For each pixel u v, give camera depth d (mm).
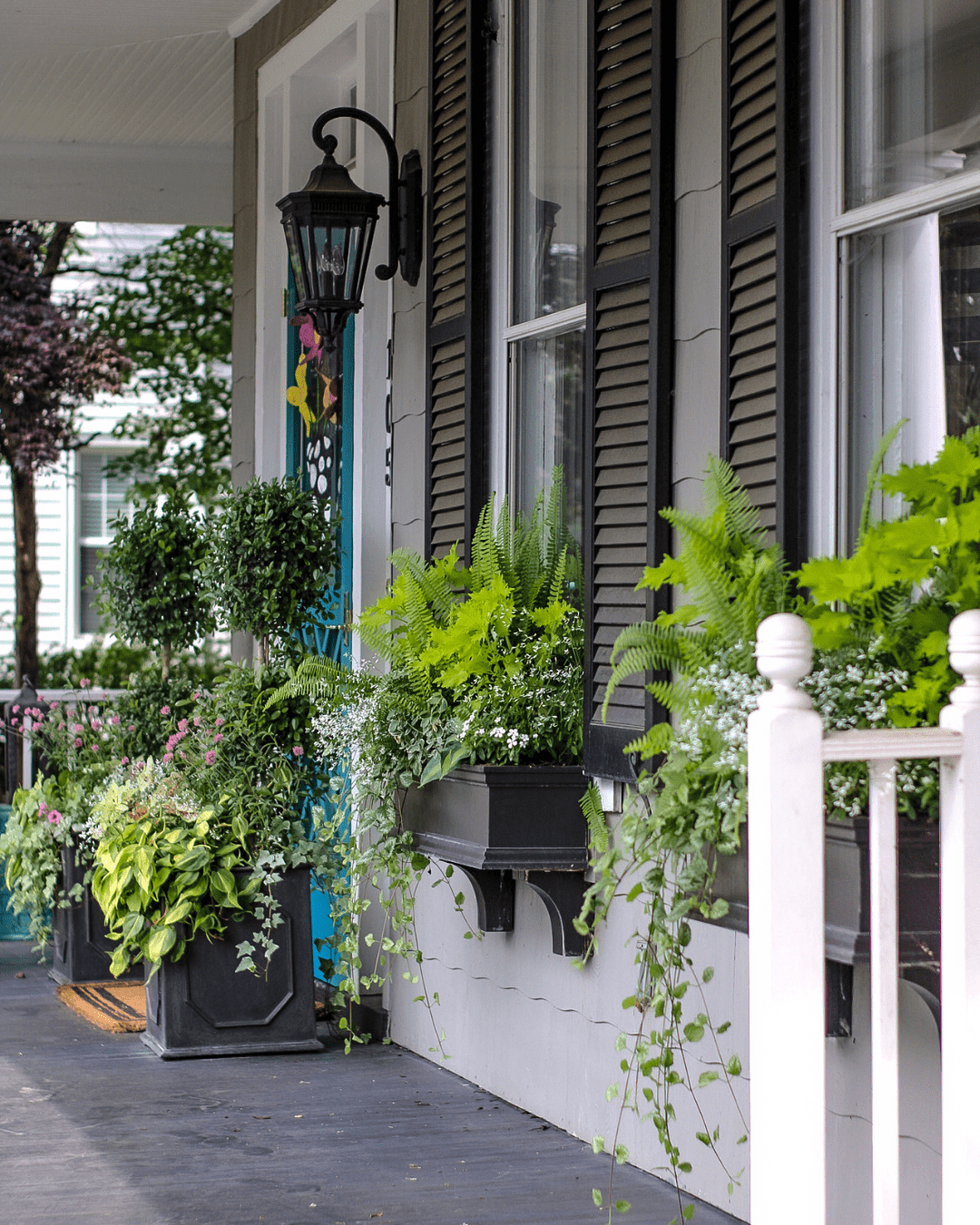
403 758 4215
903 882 2418
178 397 14188
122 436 14156
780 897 2055
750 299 3172
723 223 3246
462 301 4582
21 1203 3475
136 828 4902
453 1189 3588
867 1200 2953
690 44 3469
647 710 3432
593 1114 3938
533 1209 3447
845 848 2395
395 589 4367
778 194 3084
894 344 3014
